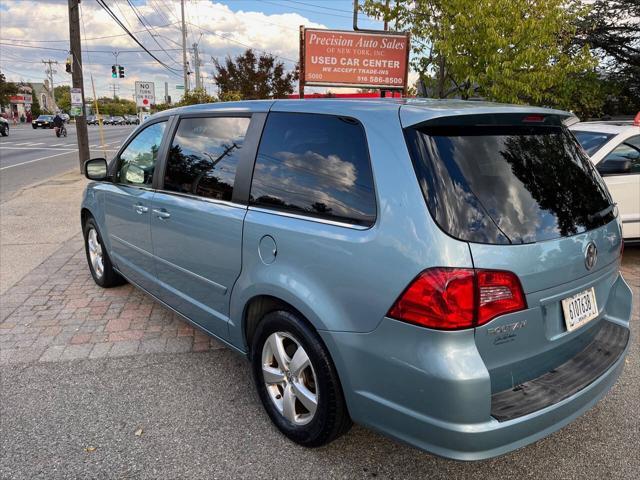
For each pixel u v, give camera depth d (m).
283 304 2.57
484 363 2.01
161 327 4.22
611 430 2.85
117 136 40.47
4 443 2.72
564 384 2.21
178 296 3.50
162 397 3.18
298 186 2.55
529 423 2.02
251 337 2.90
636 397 3.17
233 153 3.00
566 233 2.24
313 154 2.53
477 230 1.99
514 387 2.14
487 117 2.22
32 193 11.52
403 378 2.04
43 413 3.00
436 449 2.02
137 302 4.77
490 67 8.74
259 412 3.02
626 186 5.67
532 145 2.36
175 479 2.47
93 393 3.22
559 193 2.32
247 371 3.51
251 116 2.97
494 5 8.73
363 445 2.72
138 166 4.00
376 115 2.30
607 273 2.56
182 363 3.62
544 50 8.92
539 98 9.57
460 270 1.92
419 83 11.86
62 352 3.76
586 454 2.66
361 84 10.89
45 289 5.12
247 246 2.73
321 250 2.31
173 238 3.42
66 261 6.15
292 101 2.80
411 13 10.23
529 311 2.08
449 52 8.95
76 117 15.82
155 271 3.78
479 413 1.94
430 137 2.13
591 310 2.47
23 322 4.30
